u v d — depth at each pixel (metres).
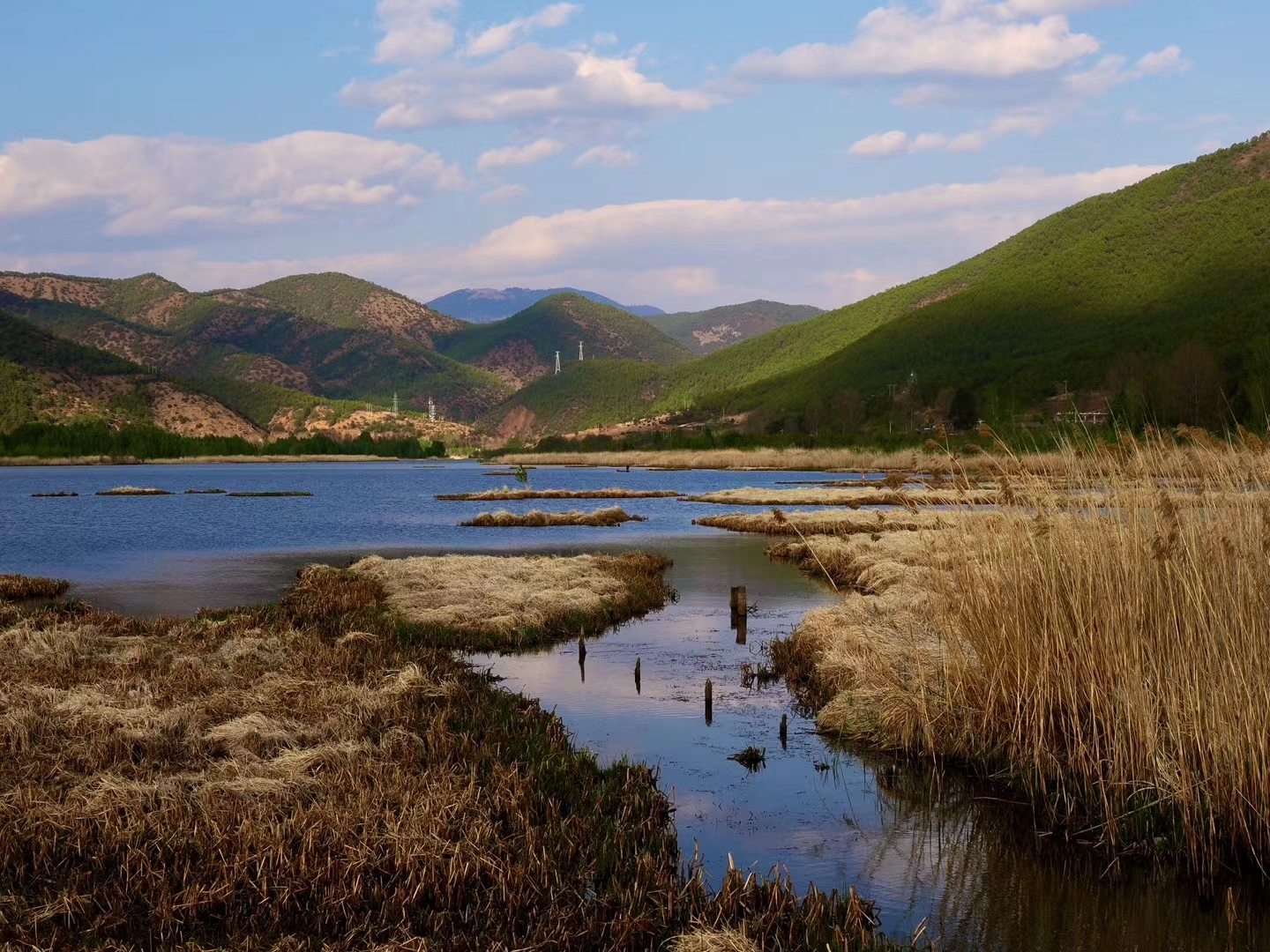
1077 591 9.95
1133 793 8.95
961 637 12.31
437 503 60.97
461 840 7.93
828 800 10.23
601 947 6.89
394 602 20.56
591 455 146.88
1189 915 7.78
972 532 11.66
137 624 17.00
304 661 13.92
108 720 10.65
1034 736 10.01
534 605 20.09
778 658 16.19
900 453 88.19
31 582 23.86
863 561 25.19
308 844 7.78
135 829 8.09
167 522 47.38
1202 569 9.00
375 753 10.09
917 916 7.80
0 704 11.30
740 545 35.28
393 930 6.91
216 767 9.48
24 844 7.91
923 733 11.36
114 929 6.87
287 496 69.81
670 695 14.32
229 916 7.12
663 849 8.43
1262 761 8.27
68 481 96.19
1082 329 196.38
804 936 7.02
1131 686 9.18
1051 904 7.96
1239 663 8.45
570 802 9.44
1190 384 59.47
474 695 12.91
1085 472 10.52
